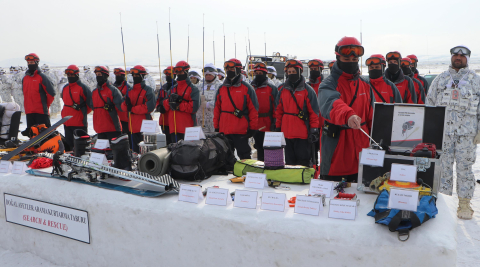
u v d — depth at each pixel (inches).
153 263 105.8
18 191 128.2
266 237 88.9
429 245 75.9
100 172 123.1
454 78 173.3
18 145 160.9
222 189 99.6
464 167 174.1
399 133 103.2
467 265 130.0
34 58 291.7
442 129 99.7
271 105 233.1
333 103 108.2
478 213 182.1
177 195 108.9
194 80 276.4
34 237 128.9
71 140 259.0
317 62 252.1
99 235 113.1
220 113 209.9
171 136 233.3
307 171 117.9
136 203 105.7
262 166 124.1
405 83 209.8
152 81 482.9
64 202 117.5
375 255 79.6
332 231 83.7
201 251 98.0
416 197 78.5
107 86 248.4
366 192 104.6
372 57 162.2
